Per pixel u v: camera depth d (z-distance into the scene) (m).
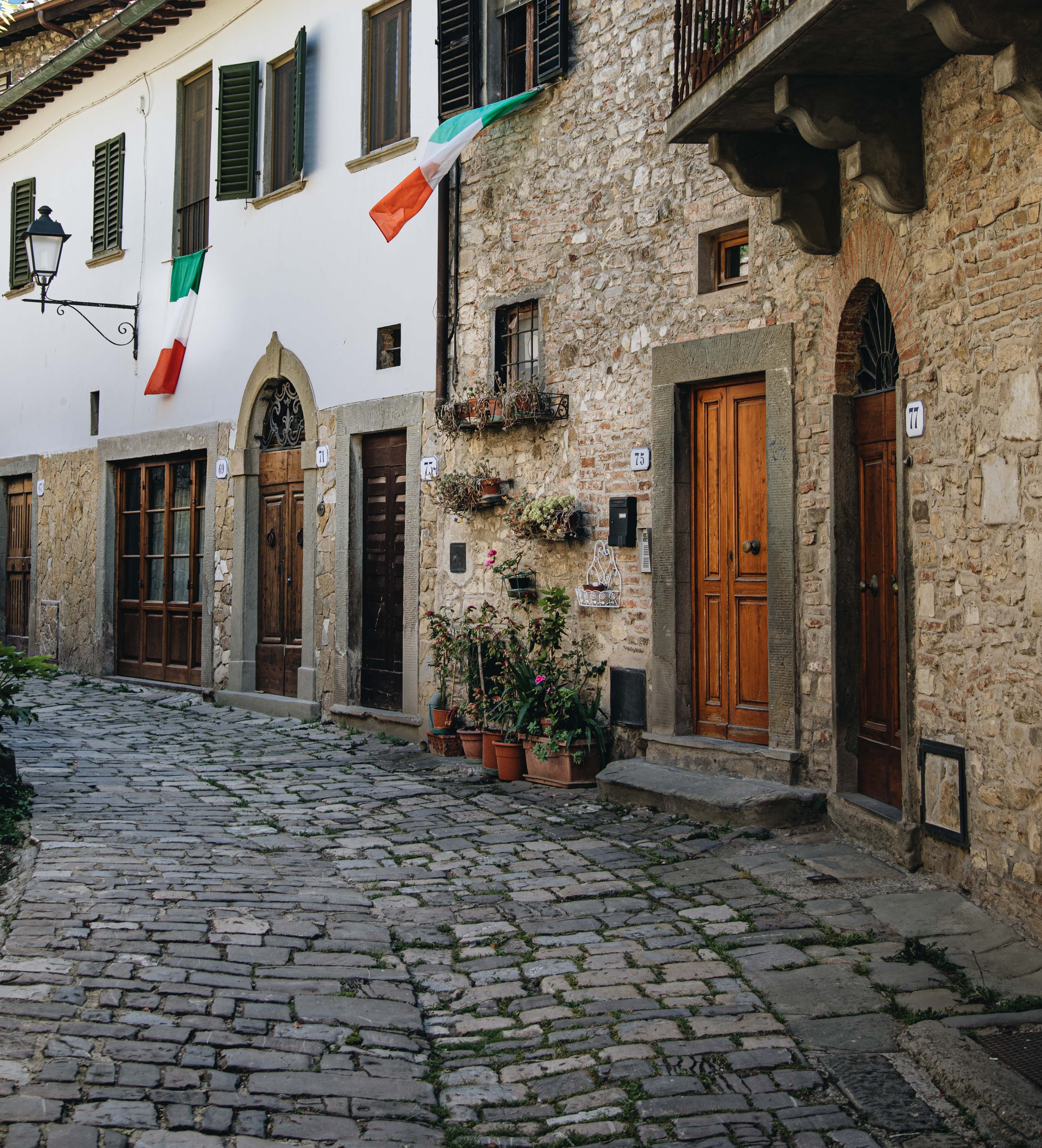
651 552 8.05
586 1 8.66
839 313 6.73
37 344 16.19
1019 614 5.01
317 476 11.25
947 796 5.54
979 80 5.27
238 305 12.36
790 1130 3.46
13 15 15.57
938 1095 3.64
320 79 11.28
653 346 8.08
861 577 6.75
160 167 13.62
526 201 9.15
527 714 8.35
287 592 11.82
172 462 13.59
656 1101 3.63
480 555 9.51
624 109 8.36
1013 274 5.04
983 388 5.27
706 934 5.10
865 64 5.51
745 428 7.63
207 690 12.58
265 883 5.75
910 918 5.17
